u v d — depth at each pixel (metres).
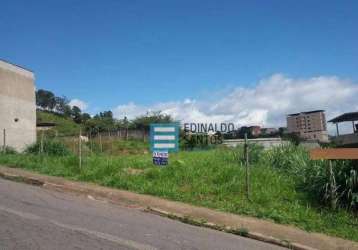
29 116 36.25
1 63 33.53
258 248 8.17
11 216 8.48
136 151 33.47
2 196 10.62
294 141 20.19
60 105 101.88
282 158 15.54
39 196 11.21
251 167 14.75
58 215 8.99
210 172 14.20
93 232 7.79
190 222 9.84
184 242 7.86
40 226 7.88
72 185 12.94
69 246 6.80
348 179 10.88
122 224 8.78
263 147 17.22
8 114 33.88
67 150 21.14
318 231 9.66
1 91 33.34
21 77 35.75
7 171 14.88
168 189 12.55
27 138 35.72
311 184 12.21
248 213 10.69
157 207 10.87
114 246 7.06
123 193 12.27
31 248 6.53
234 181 13.05
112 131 47.66
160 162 14.35
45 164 16.28
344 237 9.35
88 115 96.38
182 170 14.52
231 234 9.18
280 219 10.26
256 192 12.30
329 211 10.84
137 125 49.31
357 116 42.03
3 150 21.53
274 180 13.42
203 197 12.09
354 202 10.70
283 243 8.67
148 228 8.70
